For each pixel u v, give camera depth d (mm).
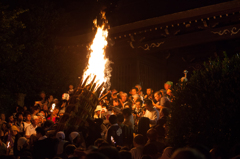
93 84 8656
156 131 6125
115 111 9055
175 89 5867
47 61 16953
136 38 16875
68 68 17906
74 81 17703
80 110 8359
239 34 14117
